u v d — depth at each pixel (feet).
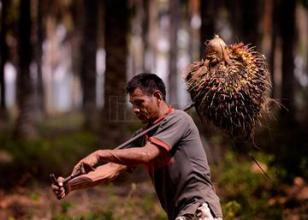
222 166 42.06
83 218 31.27
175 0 98.37
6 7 82.58
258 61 19.02
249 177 38.55
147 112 16.94
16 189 41.57
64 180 16.38
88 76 96.94
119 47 48.32
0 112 93.91
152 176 17.43
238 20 90.63
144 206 34.76
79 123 119.44
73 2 126.41
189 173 16.76
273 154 42.70
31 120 76.38
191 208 16.63
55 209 35.24
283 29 75.66
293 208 34.37
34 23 96.58
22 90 76.33
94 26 98.22
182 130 16.70
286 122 61.87
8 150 63.21
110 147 48.96
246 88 18.57
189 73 19.16
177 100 93.71
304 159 41.34
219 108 18.56
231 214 29.76
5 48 86.17
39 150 62.28
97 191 40.52
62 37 177.06
